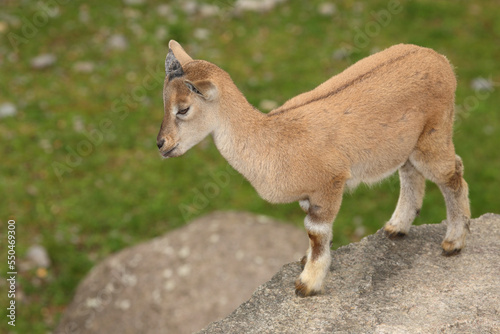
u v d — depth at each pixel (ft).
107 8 157.28
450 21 155.84
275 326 47.91
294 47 147.54
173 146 48.62
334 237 105.29
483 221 59.11
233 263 88.02
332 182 48.78
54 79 136.15
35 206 110.63
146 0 162.20
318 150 48.11
